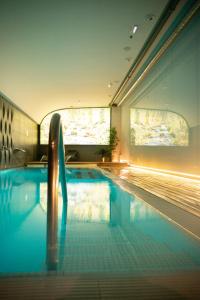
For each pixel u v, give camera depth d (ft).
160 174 23.39
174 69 20.40
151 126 27.20
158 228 6.88
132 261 4.62
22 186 16.89
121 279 3.76
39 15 16.96
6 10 16.24
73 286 3.52
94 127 48.11
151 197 10.75
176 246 5.46
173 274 3.93
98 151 46.16
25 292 3.34
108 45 21.70
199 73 16.05
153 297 3.25
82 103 43.06
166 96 22.39
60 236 6.17
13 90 30.32
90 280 3.72
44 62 24.73
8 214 8.89
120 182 16.85
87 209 9.43
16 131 35.45
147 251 5.16
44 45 21.25
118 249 5.29
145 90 29.50
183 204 9.19
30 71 26.55
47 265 4.51
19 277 3.85
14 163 34.30
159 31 18.84
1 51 21.75
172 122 20.90
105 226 7.09
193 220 6.98
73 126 48.16
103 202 10.89
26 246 5.67
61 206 10.02
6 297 3.22
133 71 27.58
